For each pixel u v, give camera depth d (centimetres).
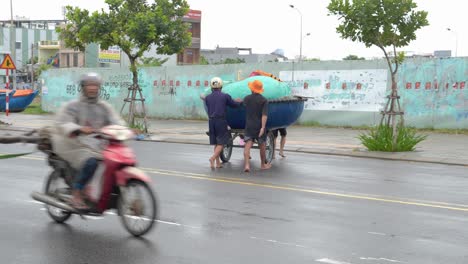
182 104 3212
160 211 853
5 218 807
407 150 1738
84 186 720
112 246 671
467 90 2381
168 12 2345
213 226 766
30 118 3186
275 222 793
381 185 1130
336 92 2688
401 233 740
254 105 1281
